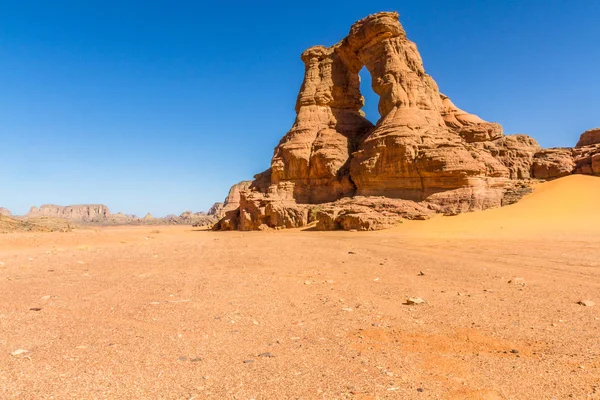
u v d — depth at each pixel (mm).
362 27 60875
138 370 5328
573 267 14719
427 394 4727
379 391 4789
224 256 19906
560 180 49094
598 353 6078
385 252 20984
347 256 19375
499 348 6414
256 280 12836
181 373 5250
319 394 4684
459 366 5637
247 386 4871
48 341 6535
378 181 51250
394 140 50281
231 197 101250
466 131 57906
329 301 9797
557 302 9492
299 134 63719
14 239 28844
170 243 30125
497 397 4664
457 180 46062
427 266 15836
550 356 6000
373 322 7922
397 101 55406
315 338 6887
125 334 7012
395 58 58031
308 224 52750
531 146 58750
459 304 9406
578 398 4609
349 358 5914
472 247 22359
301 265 16391
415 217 43875
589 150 52844
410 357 5984
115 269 15578
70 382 4887
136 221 197375
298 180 61156
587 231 27516
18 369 5277
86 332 7098
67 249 25016
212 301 9781
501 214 40062
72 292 10891
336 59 68438
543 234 27453
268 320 8055
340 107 67875
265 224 55625
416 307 9156
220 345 6465
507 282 12211
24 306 9148
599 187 43531
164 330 7305
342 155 59844
